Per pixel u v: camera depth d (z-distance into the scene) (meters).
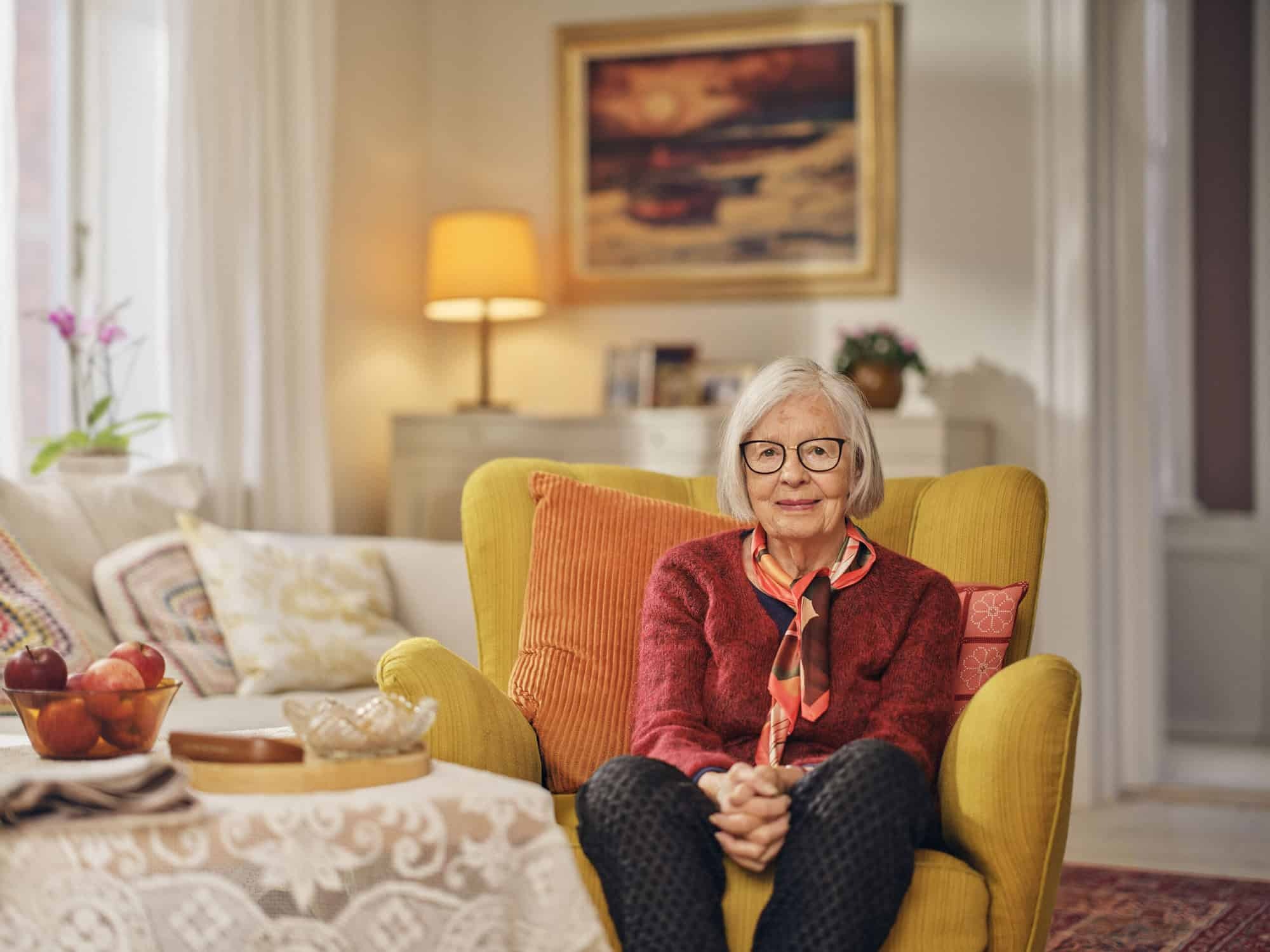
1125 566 4.38
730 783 1.73
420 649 2.00
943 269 4.42
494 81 4.79
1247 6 5.50
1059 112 4.23
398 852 1.45
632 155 4.66
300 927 1.42
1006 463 4.35
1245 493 5.55
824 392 2.03
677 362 4.46
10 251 3.27
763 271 4.55
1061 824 1.79
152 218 3.62
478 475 2.44
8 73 3.28
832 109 4.49
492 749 1.94
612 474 2.52
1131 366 4.36
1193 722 5.55
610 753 2.10
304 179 3.83
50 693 1.54
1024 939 1.75
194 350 3.53
